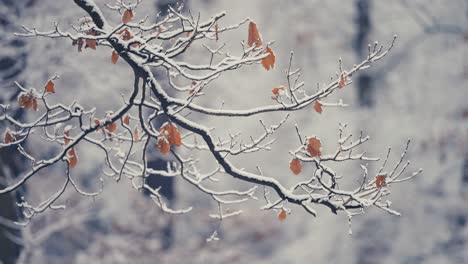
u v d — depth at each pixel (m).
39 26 15.25
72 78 16.39
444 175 27.05
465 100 28.56
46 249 19.33
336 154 7.86
